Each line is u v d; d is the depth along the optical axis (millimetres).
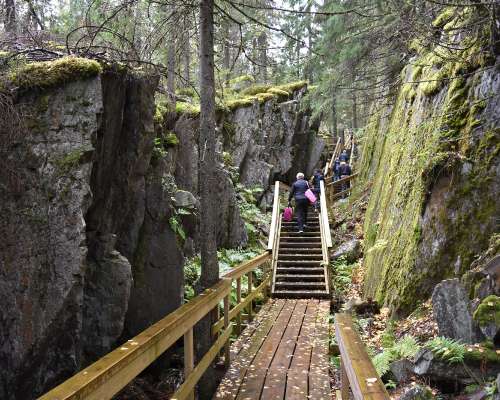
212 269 5820
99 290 5805
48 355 4957
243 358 6586
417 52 10531
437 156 7160
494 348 4742
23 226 4883
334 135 29891
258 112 18500
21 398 4891
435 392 4676
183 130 11008
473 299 5559
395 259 8289
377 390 2203
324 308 9953
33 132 4949
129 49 6316
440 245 6793
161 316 7051
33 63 5133
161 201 7125
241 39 6480
